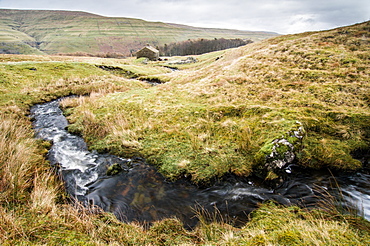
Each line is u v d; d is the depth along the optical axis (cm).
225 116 1199
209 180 721
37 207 500
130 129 1152
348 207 550
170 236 478
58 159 900
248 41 17625
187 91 1805
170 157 868
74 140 1109
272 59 2244
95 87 2502
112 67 4097
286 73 1795
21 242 368
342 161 758
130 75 3950
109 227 490
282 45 2697
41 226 429
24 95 1939
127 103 1580
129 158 905
